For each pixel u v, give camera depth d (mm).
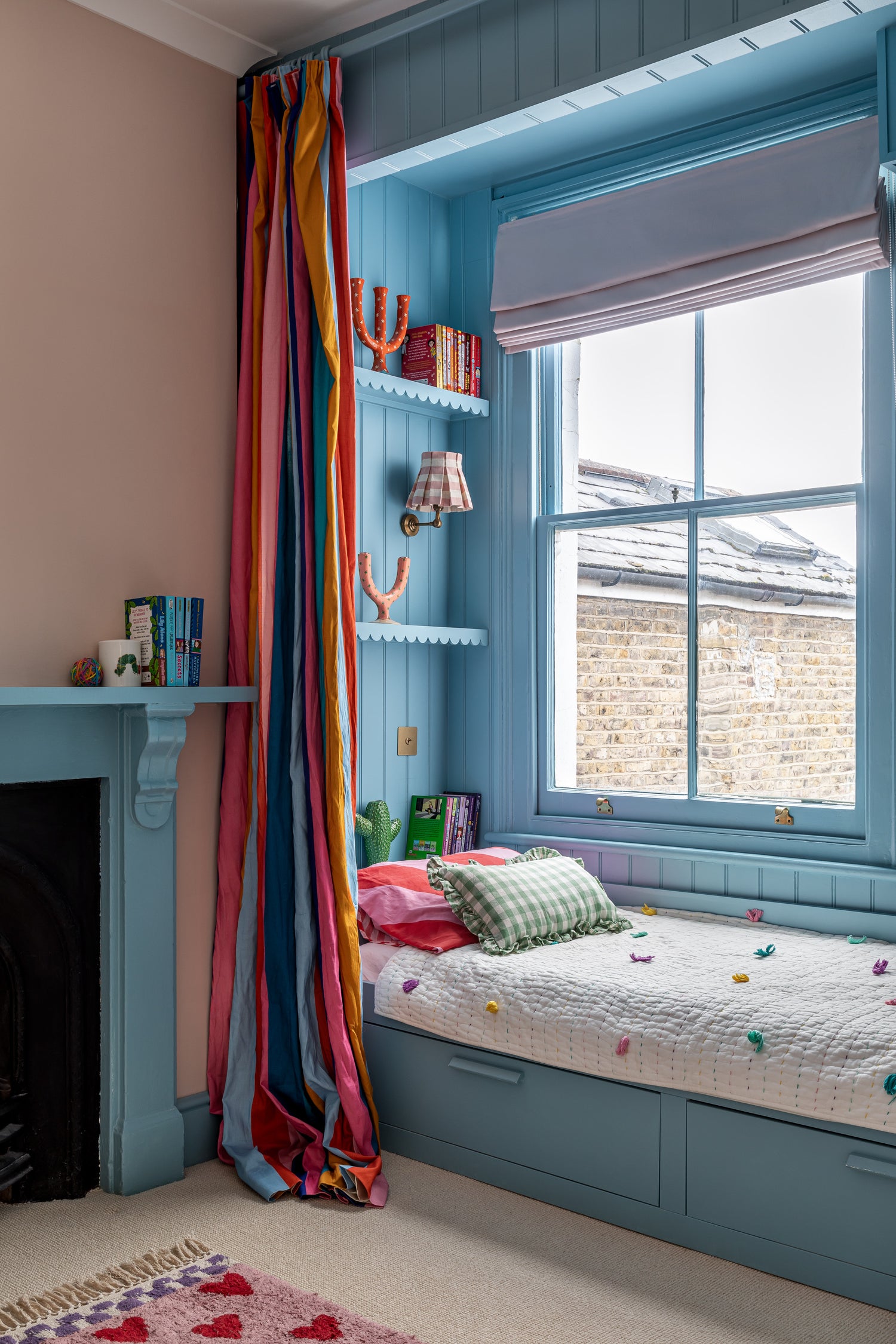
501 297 3365
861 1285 1979
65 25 2439
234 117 2836
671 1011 2238
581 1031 2303
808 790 2898
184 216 2705
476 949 2682
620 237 3117
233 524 2791
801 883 2850
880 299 2744
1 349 2312
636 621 3217
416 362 3369
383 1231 2279
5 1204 2430
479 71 2512
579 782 3344
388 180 3361
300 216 2682
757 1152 2096
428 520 3500
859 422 2832
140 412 2596
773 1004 2197
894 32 2492
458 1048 2553
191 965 2693
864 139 2693
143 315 2605
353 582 2744
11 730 2305
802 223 2777
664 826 3105
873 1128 1934
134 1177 2477
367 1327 1913
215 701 2541
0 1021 2432
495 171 3373
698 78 2785
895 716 2695
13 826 2381
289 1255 2178
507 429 3443
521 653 3408
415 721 3451
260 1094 2645
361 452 3248
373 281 3303
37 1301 1987
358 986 2619
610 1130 2299
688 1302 2000
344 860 2613
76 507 2455
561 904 2783
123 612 2555
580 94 2377
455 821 3363
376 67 2699
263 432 2717
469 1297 2016
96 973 2518
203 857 2729
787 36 2156
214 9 2629
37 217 2383
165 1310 1961
